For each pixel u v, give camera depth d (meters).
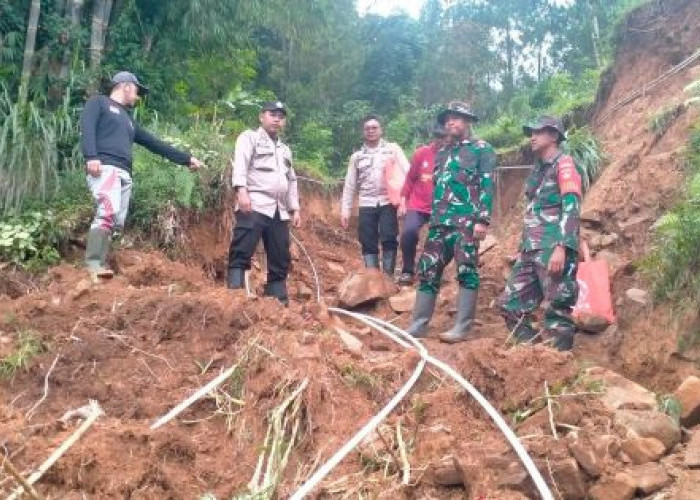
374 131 8.40
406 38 27.41
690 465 3.45
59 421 3.60
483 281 7.53
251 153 6.30
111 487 3.08
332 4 22.50
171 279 5.94
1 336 4.53
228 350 4.57
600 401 3.92
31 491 2.76
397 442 3.62
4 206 6.56
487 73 24.77
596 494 3.27
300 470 3.49
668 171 6.88
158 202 7.11
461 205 5.98
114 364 4.39
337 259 9.98
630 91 9.02
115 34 8.90
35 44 8.22
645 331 5.29
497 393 4.03
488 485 3.21
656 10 9.17
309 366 3.97
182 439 3.46
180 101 10.27
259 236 6.30
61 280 5.64
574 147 8.12
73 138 7.23
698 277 5.03
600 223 7.05
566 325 5.12
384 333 5.39
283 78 22.05
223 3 9.88
